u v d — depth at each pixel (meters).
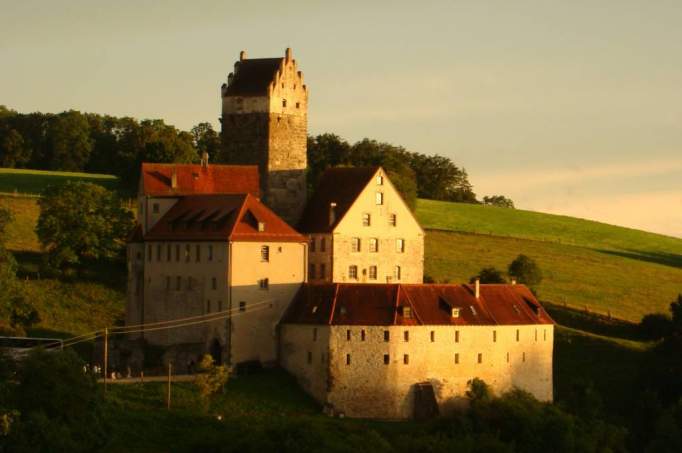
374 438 179.75
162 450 175.00
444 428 190.75
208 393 189.12
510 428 190.25
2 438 163.62
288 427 178.75
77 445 167.00
